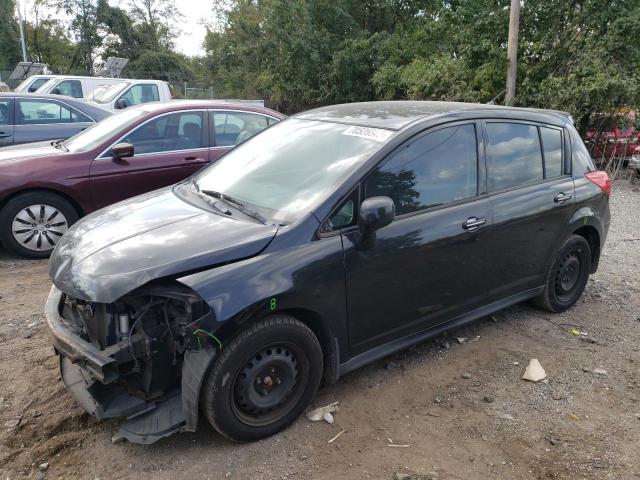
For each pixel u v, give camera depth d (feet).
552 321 15.31
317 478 9.21
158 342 9.23
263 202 11.16
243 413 9.69
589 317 15.69
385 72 62.85
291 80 79.05
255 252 9.61
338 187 10.51
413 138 11.61
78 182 19.43
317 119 13.46
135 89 43.70
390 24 78.84
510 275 13.69
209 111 22.15
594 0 39.37
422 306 11.89
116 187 20.11
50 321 10.00
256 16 109.40
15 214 18.93
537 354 13.48
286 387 10.02
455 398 11.56
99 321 9.55
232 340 9.19
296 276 9.66
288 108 85.81
